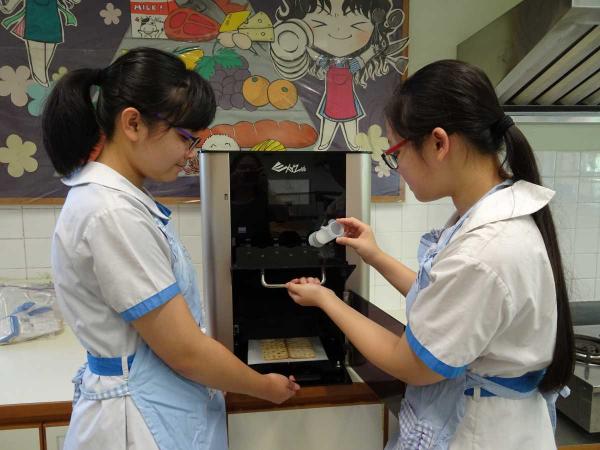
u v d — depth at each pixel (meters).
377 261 1.07
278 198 1.07
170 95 0.72
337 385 1.04
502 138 0.74
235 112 1.65
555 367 0.75
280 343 1.18
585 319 1.77
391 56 1.70
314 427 1.06
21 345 1.30
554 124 1.81
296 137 1.69
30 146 1.56
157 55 0.74
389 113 0.76
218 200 1.03
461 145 0.71
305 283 0.94
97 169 0.76
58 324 1.39
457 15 1.75
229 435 1.03
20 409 0.99
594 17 1.17
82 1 1.53
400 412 0.86
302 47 1.66
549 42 1.26
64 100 0.74
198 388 0.86
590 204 1.88
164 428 0.79
